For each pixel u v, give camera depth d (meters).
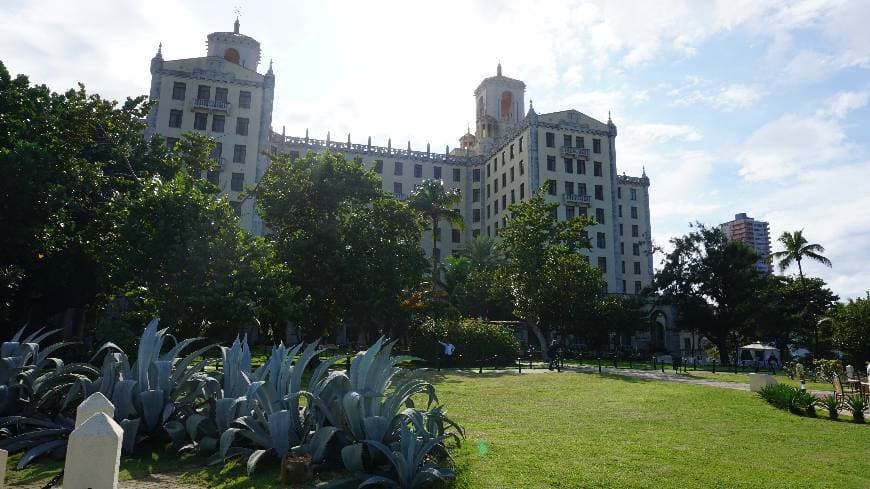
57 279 20.39
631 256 82.56
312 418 7.22
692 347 78.69
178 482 5.99
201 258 16.02
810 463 7.66
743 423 11.02
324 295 25.64
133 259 15.95
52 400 8.20
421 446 6.49
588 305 42.91
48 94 21.83
